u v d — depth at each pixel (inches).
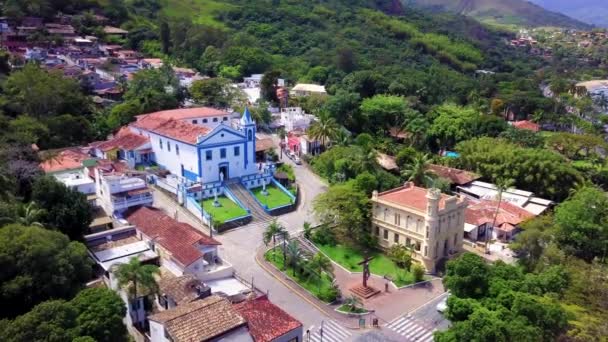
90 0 7578.7
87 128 3843.5
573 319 1701.5
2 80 4205.2
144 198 2637.8
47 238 1784.0
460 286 1893.5
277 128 4864.7
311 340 1952.5
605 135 6038.4
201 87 5059.1
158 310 1939.0
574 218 2598.4
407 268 2556.6
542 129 6205.7
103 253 2151.8
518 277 1951.3
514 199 3494.1
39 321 1429.6
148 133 3553.2
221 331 1517.0
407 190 2925.7
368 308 2218.3
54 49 5930.1
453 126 4822.8
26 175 2465.6
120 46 6894.7
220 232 2780.5
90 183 2765.7
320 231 2829.7
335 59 7332.7
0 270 1635.1
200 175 3129.9
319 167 3789.4
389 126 5113.2
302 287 2321.6
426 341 1988.2
